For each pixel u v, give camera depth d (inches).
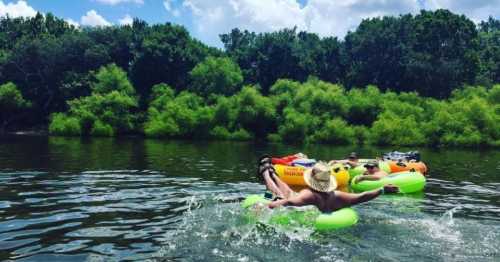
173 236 224.2
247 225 237.9
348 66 2321.6
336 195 252.4
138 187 397.4
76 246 210.2
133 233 232.5
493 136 1454.2
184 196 351.9
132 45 2140.7
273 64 2220.7
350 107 1715.1
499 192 425.4
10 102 1891.0
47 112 2011.6
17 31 2394.2
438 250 205.3
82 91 1957.4
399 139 1472.7
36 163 591.8
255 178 476.1
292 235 220.7
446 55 2204.7
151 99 1929.1
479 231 241.1
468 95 1804.9
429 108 1713.8
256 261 184.5
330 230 229.8
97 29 2217.0
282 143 1438.2
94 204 313.3
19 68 2036.2
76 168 539.2
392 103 1715.1
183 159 715.4
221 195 360.5
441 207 335.6
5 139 1263.5
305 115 1622.8
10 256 195.5
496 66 2427.4
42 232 235.3
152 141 1331.2
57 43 2073.1
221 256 191.2
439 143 1480.1
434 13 2276.1
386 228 239.9
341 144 1499.8
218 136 1616.6
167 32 2194.9
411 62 2058.3
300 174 445.7
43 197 338.3
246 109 1651.1
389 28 2249.0
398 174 438.6
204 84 1983.3
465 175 575.5
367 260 188.9
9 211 286.2
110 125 1674.5
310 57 2304.4
